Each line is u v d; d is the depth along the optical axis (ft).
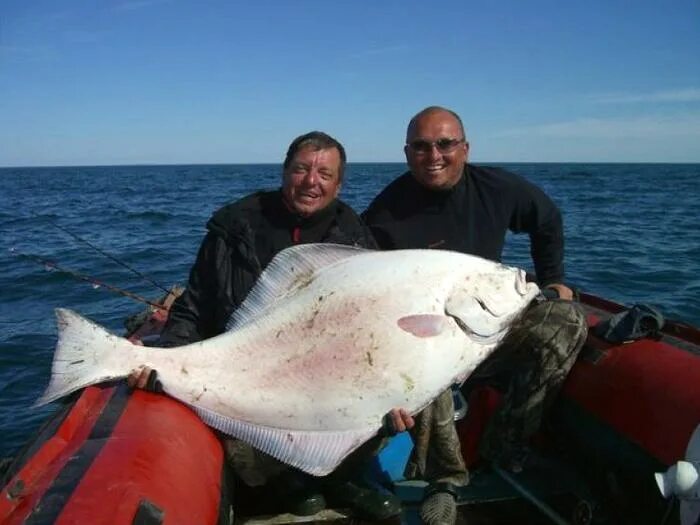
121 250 50.34
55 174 427.74
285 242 10.87
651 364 10.37
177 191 155.74
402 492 11.37
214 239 10.71
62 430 7.84
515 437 11.41
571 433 11.59
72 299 33.27
